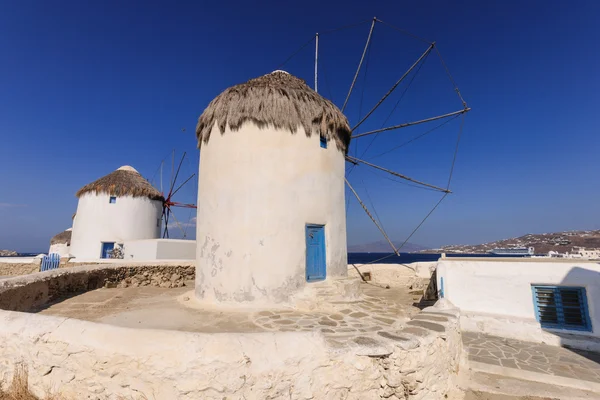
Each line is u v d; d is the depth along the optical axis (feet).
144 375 11.02
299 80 35.14
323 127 31.07
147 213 75.51
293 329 20.42
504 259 26.66
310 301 26.25
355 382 12.09
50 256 56.95
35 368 12.92
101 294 34.91
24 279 27.27
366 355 12.36
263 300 26.17
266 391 10.97
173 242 62.39
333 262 30.35
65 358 12.30
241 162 28.25
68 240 91.91
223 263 27.35
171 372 10.82
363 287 42.96
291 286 26.76
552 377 17.24
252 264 26.58
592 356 20.66
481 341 23.67
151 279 44.73
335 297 27.48
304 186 29.01
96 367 11.64
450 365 15.67
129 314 24.88
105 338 11.87
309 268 28.78
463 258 28.68
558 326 24.03
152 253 60.08
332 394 11.73
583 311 23.47
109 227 70.33
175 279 46.09
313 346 11.95
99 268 39.65
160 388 10.84
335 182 32.32
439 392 14.08
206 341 11.32
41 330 13.08
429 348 13.76
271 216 27.30
